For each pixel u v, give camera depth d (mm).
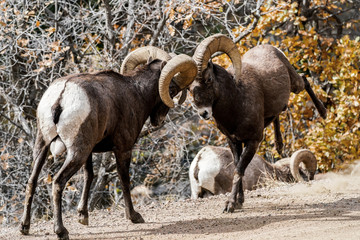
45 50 42781
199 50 26281
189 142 48312
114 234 24188
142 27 45656
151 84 26531
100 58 43750
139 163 52844
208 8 45344
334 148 53438
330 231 22266
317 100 35812
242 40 52281
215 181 40562
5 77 49125
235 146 29594
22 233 24484
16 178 43844
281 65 30766
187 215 28156
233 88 27656
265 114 30266
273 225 24391
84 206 26219
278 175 42219
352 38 64625
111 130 24375
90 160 26078
